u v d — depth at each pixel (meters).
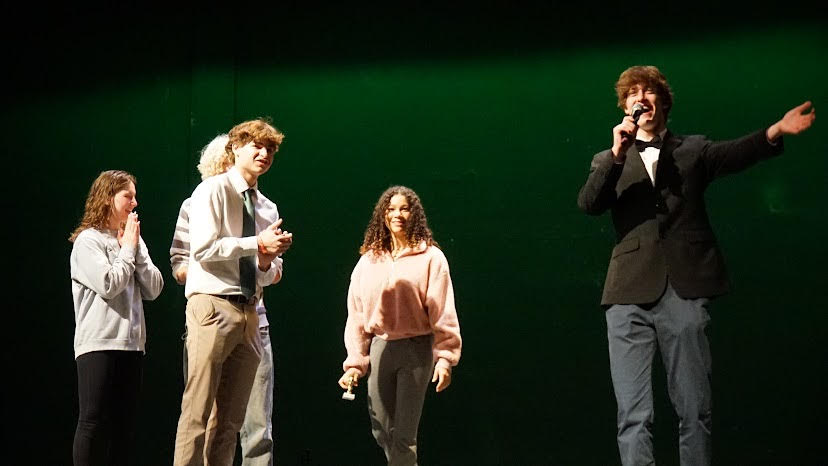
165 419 4.45
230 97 4.63
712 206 4.13
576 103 4.34
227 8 4.69
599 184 2.88
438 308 3.18
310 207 4.53
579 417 4.17
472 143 4.44
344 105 4.57
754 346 4.01
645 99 2.96
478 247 4.37
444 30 4.53
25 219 4.68
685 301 2.78
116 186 3.44
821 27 4.06
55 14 4.80
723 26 4.19
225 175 3.03
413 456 3.11
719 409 4.02
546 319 4.27
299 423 4.39
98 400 3.16
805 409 3.92
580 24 4.38
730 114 4.13
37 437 4.54
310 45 4.64
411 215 3.30
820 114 4.03
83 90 4.74
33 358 4.58
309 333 4.45
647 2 4.30
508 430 4.23
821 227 3.99
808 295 3.97
